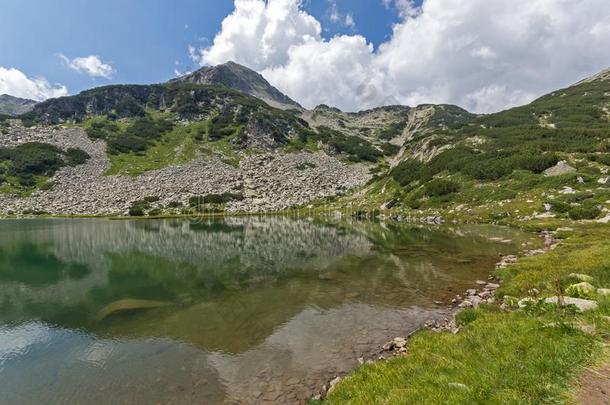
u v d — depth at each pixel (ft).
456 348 39.52
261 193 441.27
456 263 110.42
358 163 606.96
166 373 48.26
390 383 34.83
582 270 69.05
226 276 104.53
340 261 121.80
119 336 61.93
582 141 327.47
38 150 481.87
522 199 231.91
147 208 377.09
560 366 27.99
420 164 407.85
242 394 42.06
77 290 92.43
